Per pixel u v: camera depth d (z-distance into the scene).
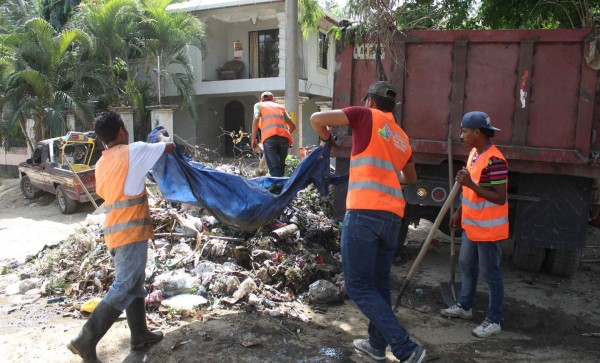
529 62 4.75
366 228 3.15
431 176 5.41
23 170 12.07
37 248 7.18
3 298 4.75
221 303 4.32
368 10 5.10
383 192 3.18
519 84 4.81
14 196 12.76
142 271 3.34
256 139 7.06
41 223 9.43
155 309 4.20
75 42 16.75
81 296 4.64
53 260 5.49
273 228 5.41
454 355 3.73
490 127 3.94
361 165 3.22
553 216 5.05
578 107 4.67
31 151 17.39
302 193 6.64
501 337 4.09
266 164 7.62
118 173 3.25
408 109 5.20
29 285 4.96
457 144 5.05
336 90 5.42
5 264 6.08
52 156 11.05
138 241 3.31
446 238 7.39
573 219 4.99
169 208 5.91
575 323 4.42
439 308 4.73
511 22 8.70
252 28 21.03
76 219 9.89
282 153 6.89
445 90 5.07
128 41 17.11
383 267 3.42
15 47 15.84
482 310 4.68
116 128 3.36
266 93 7.21
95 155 11.61
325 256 5.39
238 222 4.53
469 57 4.96
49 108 15.26
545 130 4.80
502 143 4.95
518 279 5.60
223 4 18.44
